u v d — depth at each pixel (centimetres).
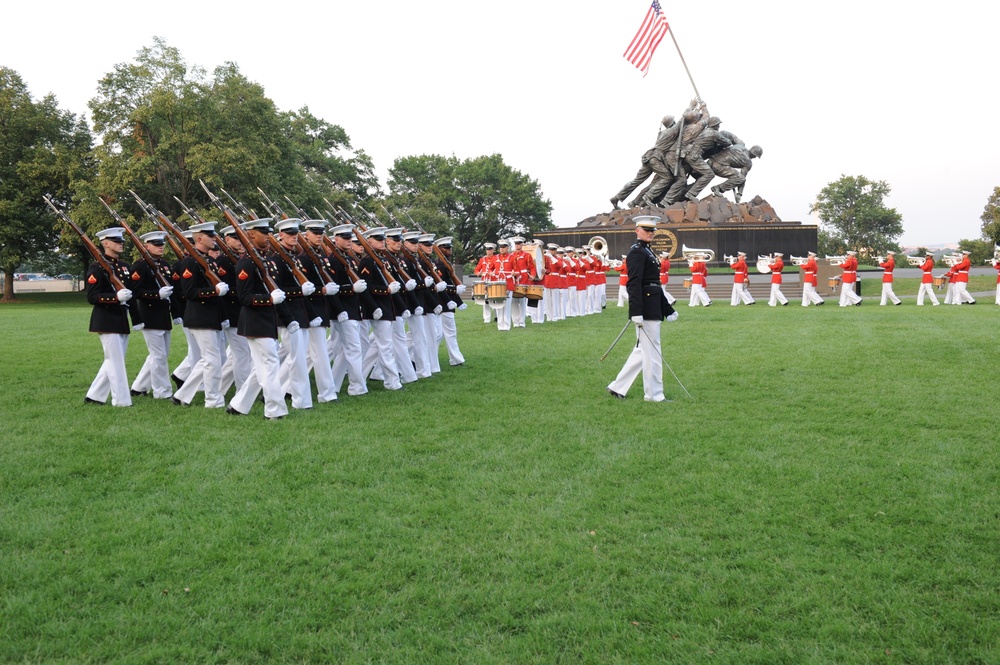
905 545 566
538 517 630
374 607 490
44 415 1016
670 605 489
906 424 914
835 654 431
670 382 1204
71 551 571
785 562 543
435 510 649
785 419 949
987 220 7038
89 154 4659
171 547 576
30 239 4919
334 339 1259
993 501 647
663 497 673
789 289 3978
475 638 455
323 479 732
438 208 7612
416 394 1145
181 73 4106
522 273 2106
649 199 5384
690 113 5238
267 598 501
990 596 488
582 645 446
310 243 1112
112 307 1069
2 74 4806
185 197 4288
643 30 3897
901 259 6700
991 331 1764
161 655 436
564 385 1196
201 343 1057
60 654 440
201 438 882
